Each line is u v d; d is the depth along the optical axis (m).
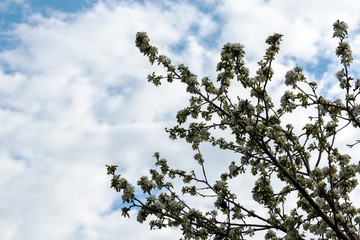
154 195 8.09
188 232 7.87
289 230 7.57
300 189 7.71
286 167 8.17
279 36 8.02
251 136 7.90
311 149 8.55
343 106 8.47
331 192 7.36
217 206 8.38
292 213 8.83
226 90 9.05
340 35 7.65
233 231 8.00
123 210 7.87
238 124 8.22
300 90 8.15
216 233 8.01
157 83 9.14
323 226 7.68
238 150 9.18
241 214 8.66
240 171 8.66
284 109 8.89
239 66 8.32
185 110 9.01
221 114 9.59
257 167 8.57
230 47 8.05
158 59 9.16
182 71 8.87
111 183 8.14
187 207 8.37
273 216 8.68
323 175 7.97
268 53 7.97
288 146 8.34
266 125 8.13
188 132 9.27
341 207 8.60
